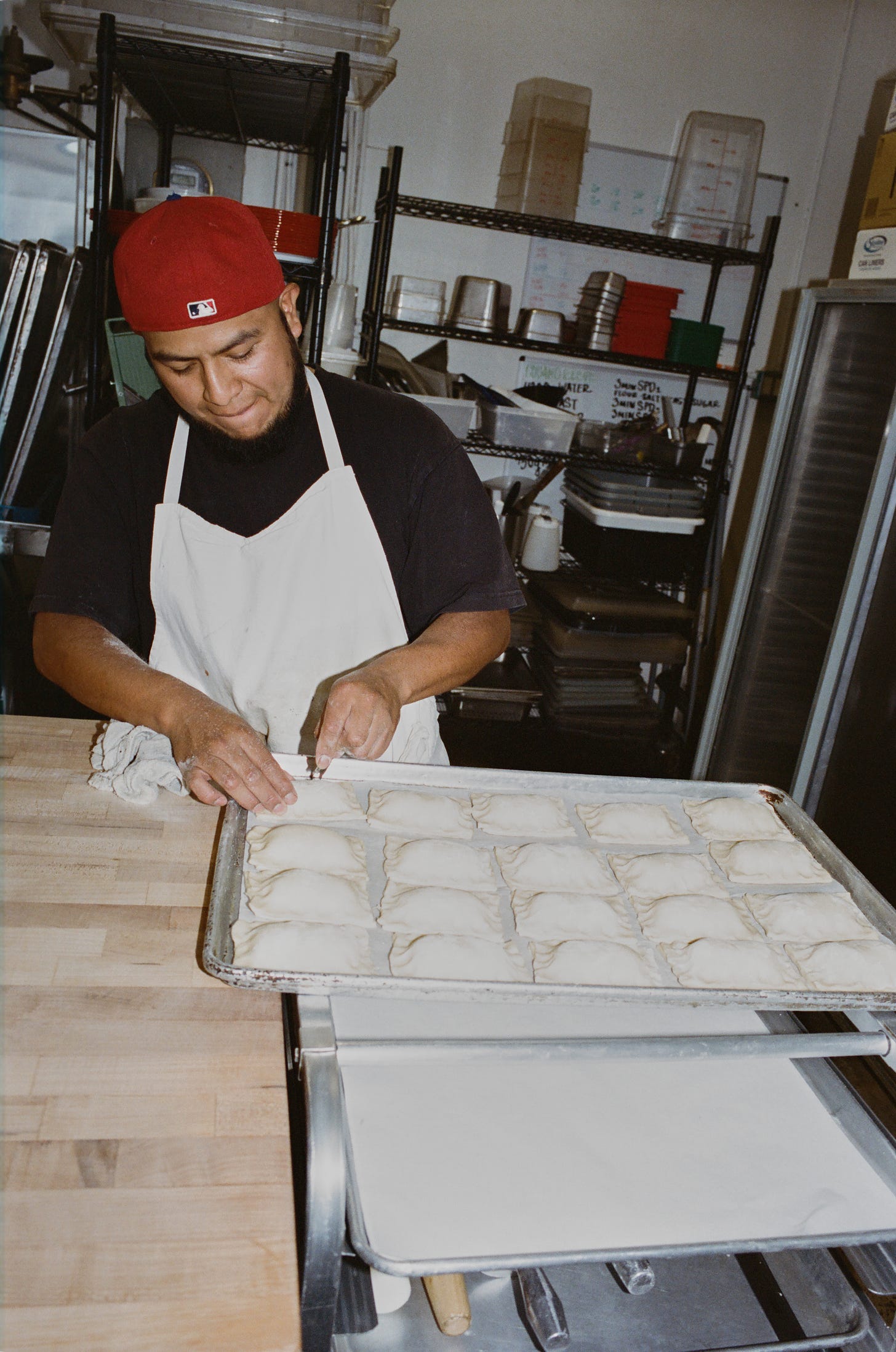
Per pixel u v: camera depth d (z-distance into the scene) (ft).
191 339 3.57
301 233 8.30
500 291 11.01
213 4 7.65
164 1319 2.06
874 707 8.20
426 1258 2.61
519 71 11.19
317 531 4.54
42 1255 2.16
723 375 11.60
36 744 4.48
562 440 11.08
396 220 11.45
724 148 11.57
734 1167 3.18
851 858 8.49
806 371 9.24
